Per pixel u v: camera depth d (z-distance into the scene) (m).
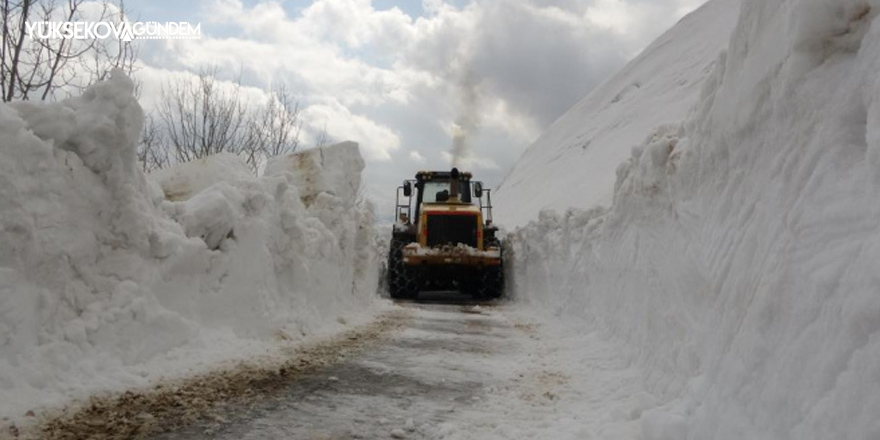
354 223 9.88
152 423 3.51
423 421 3.95
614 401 4.44
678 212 4.56
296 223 7.02
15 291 3.68
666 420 3.09
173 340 4.79
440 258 13.93
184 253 5.05
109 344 4.23
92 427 3.35
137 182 4.71
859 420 1.78
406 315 10.09
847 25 2.47
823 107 2.50
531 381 5.21
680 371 3.99
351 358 5.88
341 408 4.15
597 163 53.19
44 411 3.42
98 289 4.30
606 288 7.17
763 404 2.35
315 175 9.65
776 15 3.02
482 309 11.98
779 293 2.44
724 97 3.67
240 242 5.95
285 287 6.97
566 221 10.34
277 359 5.45
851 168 2.27
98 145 4.32
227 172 7.24
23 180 3.82
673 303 4.44
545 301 11.47
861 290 1.93
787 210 2.63
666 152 5.24
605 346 6.41
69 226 4.12
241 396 4.22
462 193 16.75
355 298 10.16
